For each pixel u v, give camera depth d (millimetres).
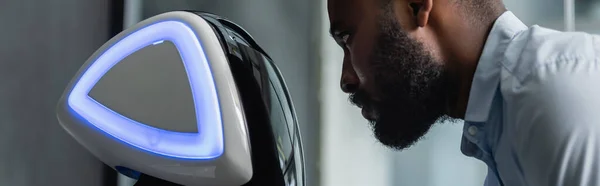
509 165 712
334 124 1209
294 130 768
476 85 743
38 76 1057
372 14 827
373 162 1219
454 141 1206
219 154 636
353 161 1214
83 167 1066
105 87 707
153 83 681
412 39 790
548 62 651
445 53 782
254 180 666
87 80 718
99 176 1068
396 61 802
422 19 773
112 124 695
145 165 682
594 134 597
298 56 1212
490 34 759
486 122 740
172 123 665
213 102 644
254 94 680
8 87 1029
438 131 1206
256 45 760
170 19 683
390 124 842
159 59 680
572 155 602
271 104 707
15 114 1033
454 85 790
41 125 1055
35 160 1046
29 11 1057
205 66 651
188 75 660
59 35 1075
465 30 771
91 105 708
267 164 680
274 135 697
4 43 1030
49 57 1066
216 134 640
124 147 687
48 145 1058
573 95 609
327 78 1208
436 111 813
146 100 682
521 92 656
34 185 1043
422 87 792
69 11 1081
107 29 1073
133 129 685
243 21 1211
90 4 1083
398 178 1221
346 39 871
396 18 800
